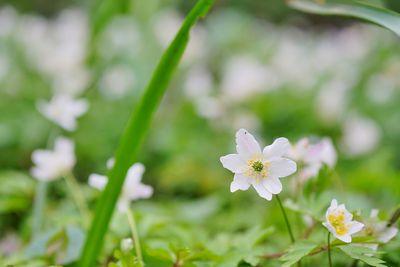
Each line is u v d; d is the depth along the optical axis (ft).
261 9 10.84
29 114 4.81
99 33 4.44
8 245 2.77
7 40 6.22
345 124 4.91
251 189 3.38
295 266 2.28
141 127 2.26
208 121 4.95
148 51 5.76
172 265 2.22
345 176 3.82
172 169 3.92
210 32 7.91
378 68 6.47
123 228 2.46
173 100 5.62
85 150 4.38
